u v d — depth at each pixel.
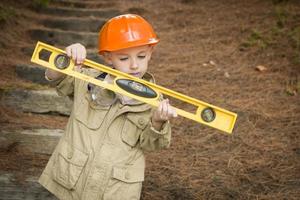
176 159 3.41
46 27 6.17
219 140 3.67
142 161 2.10
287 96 4.32
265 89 4.47
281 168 3.28
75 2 7.22
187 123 3.94
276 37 5.45
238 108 4.11
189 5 7.24
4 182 2.82
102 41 2.08
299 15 5.84
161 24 6.57
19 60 4.82
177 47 5.66
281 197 2.95
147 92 1.93
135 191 2.05
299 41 5.14
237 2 6.96
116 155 2.03
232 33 5.85
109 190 2.01
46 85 4.40
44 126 3.65
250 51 5.29
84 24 6.25
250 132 3.76
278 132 3.75
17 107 3.95
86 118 2.09
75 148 2.05
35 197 2.77
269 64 4.96
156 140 1.99
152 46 2.09
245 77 4.73
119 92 1.92
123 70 2.05
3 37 5.17
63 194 2.08
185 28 6.32
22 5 6.62
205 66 5.04
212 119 1.92
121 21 2.06
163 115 1.87
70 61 1.96
